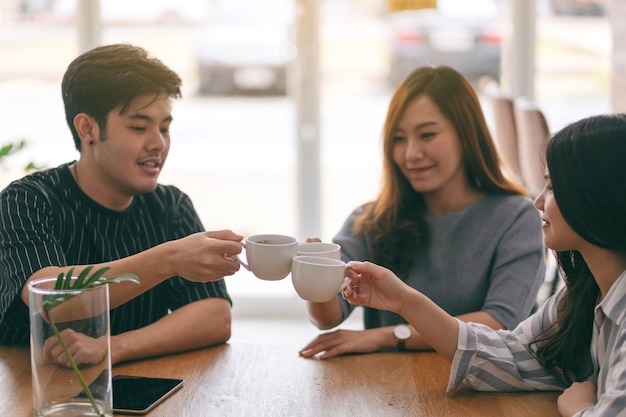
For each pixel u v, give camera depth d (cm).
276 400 174
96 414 153
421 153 240
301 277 181
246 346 212
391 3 448
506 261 240
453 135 242
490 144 248
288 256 183
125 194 218
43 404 153
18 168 452
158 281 190
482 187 249
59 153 460
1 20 450
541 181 355
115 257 221
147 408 167
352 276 191
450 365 198
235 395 177
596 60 456
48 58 454
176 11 451
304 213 464
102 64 206
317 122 456
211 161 464
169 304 231
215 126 461
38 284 157
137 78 204
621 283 168
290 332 442
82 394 152
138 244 225
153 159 211
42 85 455
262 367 195
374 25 450
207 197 468
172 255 187
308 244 195
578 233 167
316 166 460
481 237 244
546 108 459
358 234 254
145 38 452
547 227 173
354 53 452
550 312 191
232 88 457
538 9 453
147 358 201
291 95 456
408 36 451
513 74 456
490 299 237
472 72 455
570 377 185
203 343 209
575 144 164
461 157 246
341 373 192
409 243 246
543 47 456
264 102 458
